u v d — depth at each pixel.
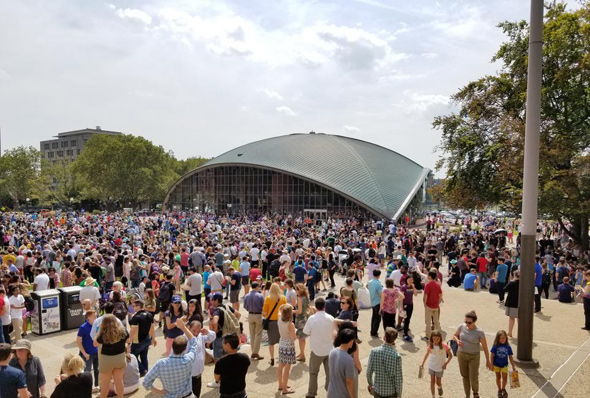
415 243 32.75
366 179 69.81
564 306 18.53
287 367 9.66
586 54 25.67
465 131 36.72
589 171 25.33
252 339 12.05
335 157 74.38
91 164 99.50
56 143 199.62
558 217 27.81
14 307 13.49
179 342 7.37
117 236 34.44
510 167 28.92
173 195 83.88
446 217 92.12
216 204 77.31
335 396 7.16
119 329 8.62
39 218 60.62
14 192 109.25
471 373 9.20
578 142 27.31
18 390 7.40
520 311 11.70
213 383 10.16
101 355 8.55
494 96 35.22
